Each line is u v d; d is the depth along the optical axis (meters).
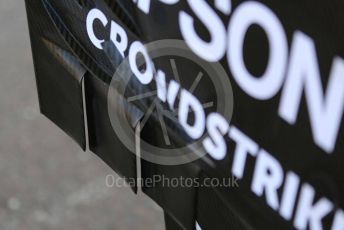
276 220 2.48
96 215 8.22
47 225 8.11
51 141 9.08
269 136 2.36
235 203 2.67
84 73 3.33
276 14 2.12
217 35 2.41
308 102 2.13
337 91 2.02
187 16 2.54
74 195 8.42
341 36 1.94
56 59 3.53
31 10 3.57
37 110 9.57
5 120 9.40
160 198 3.20
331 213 2.23
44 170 8.71
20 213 8.23
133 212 8.25
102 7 3.04
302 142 2.22
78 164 8.78
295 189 2.34
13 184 8.53
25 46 10.65
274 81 2.23
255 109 2.37
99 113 3.38
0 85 9.95
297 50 2.10
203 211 2.91
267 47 2.21
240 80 2.38
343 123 2.04
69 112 3.62
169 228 3.42
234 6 2.28
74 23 3.30
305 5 2.01
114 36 3.04
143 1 2.75
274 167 2.40
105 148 3.47
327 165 2.17
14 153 8.91
